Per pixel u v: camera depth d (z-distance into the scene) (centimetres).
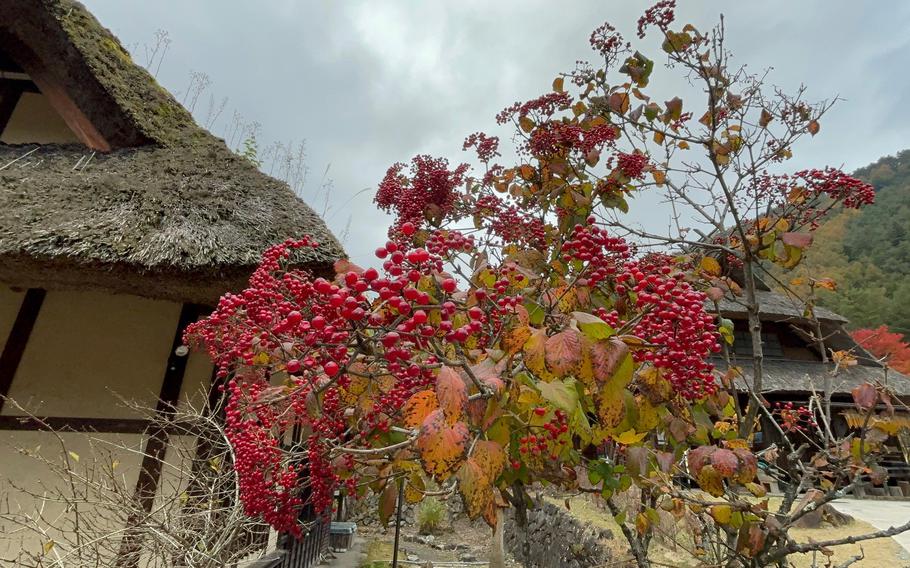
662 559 372
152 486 275
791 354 1201
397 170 325
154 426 288
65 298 306
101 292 281
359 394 160
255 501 203
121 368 300
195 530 240
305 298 132
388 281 107
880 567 441
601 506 621
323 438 174
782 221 221
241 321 167
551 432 175
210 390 301
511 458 182
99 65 366
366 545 779
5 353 287
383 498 193
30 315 298
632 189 280
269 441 197
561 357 106
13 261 238
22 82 407
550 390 140
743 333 1168
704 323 136
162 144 370
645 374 142
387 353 108
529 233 280
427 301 111
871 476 184
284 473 214
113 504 239
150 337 310
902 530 162
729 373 230
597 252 162
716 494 157
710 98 240
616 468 215
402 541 856
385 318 119
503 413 141
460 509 1050
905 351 1195
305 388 153
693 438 208
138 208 276
